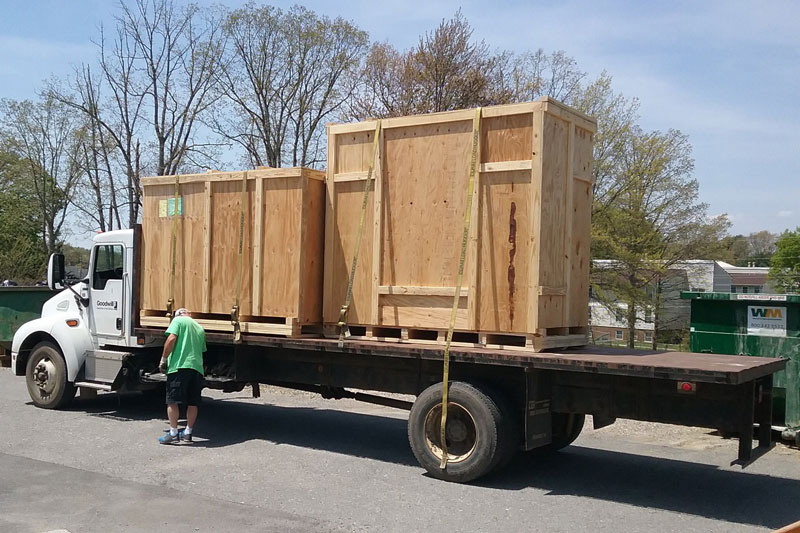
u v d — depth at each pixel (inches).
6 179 1536.7
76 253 1508.4
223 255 350.3
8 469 277.7
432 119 292.8
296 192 324.8
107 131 1266.0
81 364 408.8
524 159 271.7
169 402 333.1
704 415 242.2
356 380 321.1
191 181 362.9
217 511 228.1
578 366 245.6
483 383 275.4
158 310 379.2
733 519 234.2
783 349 351.9
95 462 292.0
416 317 295.4
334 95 1226.0
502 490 264.4
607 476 291.3
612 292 1219.9
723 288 2471.7
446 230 289.4
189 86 1194.0
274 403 467.8
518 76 1048.8
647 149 1179.3
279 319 335.6
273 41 1209.4
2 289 615.5
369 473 285.0
